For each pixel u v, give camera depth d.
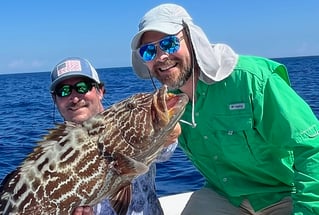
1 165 2.95
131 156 0.92
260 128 1.10
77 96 1.22
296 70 17.42
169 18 1.08
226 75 1.10
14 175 0.90
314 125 1.04
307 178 1.02
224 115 1.12
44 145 0.90
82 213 0.91
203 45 1.10
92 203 0.92
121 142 0.91
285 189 1.20
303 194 1.02
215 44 1.18
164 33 1.07
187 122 1.12
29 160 0.90
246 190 1.20
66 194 0.89
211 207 1.29
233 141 1.13
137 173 0.89
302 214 1.02
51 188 0.88
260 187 1.20
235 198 1.25
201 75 1.12
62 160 0.89
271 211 1.22
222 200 1.29
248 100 1.09
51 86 1.25
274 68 1.10
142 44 1.12
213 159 1.20
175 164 2.56
